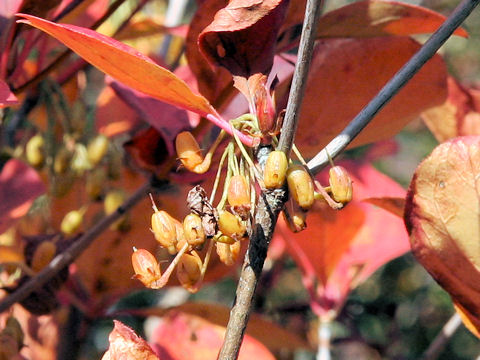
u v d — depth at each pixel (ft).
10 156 1.61
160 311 1.47
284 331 1.53
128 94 1.39
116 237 1.54
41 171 1.47
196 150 1.03
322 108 1.38
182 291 2.42
